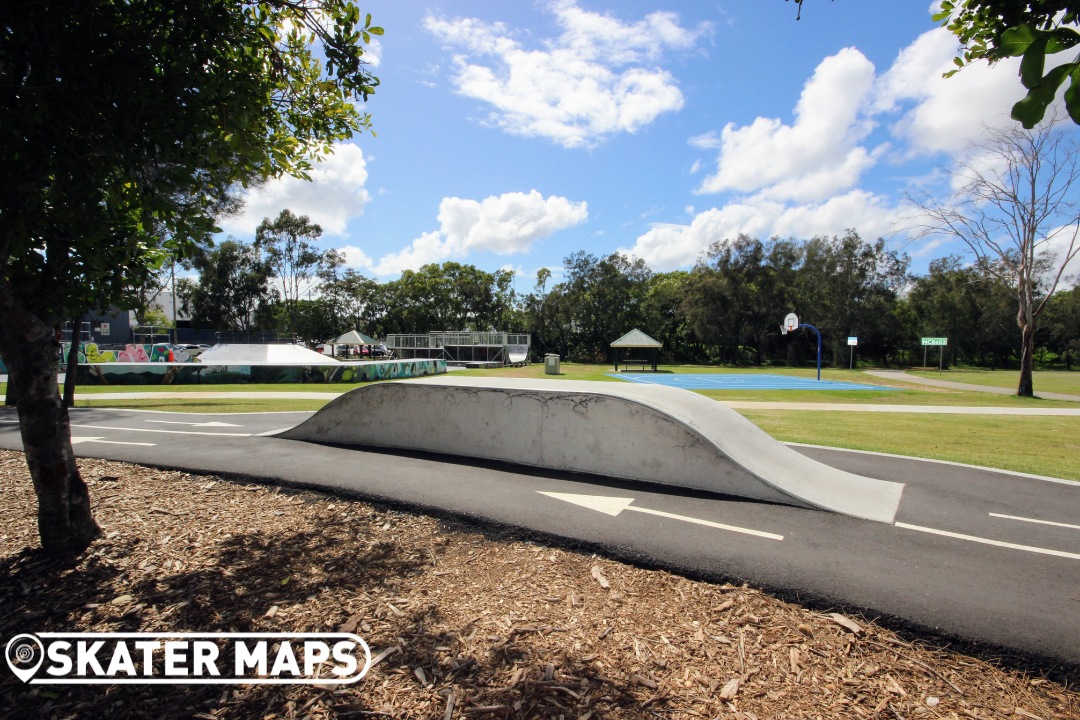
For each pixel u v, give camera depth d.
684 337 59.47
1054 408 17.39
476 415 7.05
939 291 57.31
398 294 66.31
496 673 2.80
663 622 3.28
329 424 8.09
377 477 6.01
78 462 6.96
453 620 3.29
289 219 58.75
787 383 29.70
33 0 2.71
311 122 4.94
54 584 3.80
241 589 3.70
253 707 2.62
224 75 3.29
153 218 4.20
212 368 24.48
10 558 4.14
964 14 2.47
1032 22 1.56
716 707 2.58
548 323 61.22
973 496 6.00
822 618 3.32
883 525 4.87
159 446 7.85
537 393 6.62
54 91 2.82
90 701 2.71
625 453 6.11
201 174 4.43
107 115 3.00
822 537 4.50
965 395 22.22
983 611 3.34
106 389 21.09
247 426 10.41
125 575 3.91
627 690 2.68
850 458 8.12
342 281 64.56
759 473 5.60
